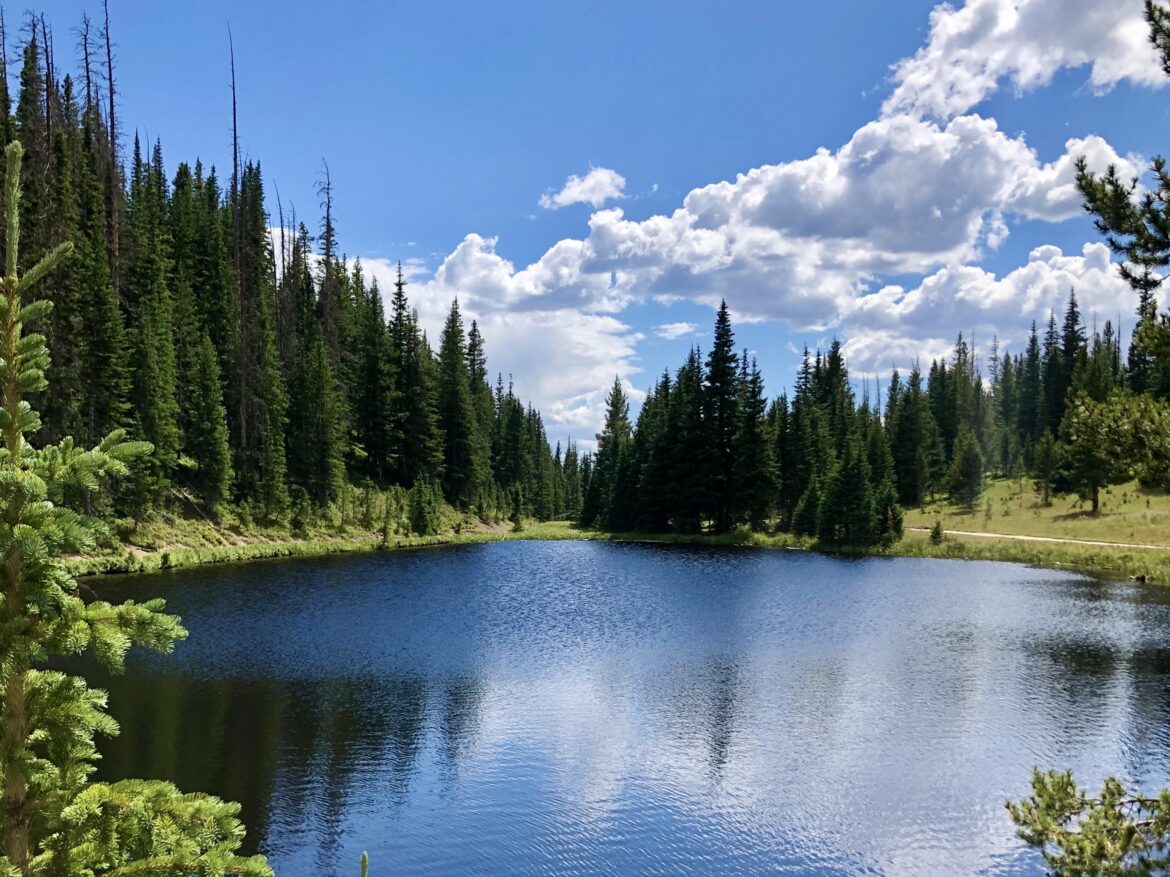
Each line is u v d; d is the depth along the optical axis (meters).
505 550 64.56
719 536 77.12
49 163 46.88
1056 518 72.06
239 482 58.06
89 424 43.00
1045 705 21.06
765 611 35.72
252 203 80.56
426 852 12.98
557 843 13.35
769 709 20.59
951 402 109.81
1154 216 8.17
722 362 79.94
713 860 12.91
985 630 31.30
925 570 52.41
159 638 4.25
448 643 27.94
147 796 4.55
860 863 12.94
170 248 65.06
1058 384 100.56
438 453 83.12
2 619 4.01
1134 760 17.17
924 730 19.03
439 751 17.28
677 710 20.44
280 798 14.73
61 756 4.32
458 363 88.56
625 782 15.85
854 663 25.66
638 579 47.12
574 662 25.45
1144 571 49.38
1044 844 7.77
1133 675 24.22
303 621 31.03
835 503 68.94
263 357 61.22
